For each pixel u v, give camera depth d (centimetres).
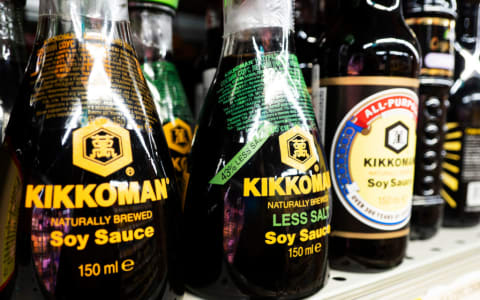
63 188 11
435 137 25
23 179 12
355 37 18
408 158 19
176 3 21
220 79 16
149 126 13
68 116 12
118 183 12
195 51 36
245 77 15
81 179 12
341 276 19
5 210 12
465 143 28
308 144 15
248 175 14
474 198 29
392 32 19
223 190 14
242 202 14
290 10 15
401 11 20
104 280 12
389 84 18
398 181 19
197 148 16
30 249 12
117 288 12
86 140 12
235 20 15
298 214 14
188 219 15
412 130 19
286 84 15
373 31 18
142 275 12
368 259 19
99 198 12
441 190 29
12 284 12
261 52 15
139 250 12
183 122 21
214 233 14
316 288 15
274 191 14
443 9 23
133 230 12
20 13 19
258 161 14
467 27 29
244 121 14
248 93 15
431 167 25
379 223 19
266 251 14
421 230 25
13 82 18
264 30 15
